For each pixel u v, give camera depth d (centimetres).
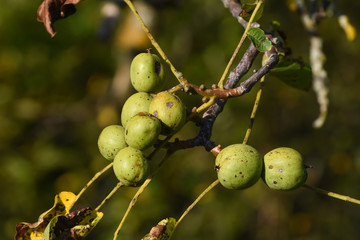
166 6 742
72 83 966
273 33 353
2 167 890
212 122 303
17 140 927
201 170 902
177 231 891
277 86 866
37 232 296
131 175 279
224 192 898
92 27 912
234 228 877
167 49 882
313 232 894
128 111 295
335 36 870
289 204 899
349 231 891
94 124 938
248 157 278
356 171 887
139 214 884
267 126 871
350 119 889
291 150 287
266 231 884
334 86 884
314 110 888
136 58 307
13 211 881
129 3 291
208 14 873
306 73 373
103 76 965
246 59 326
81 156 936
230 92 288
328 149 891
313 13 466
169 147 295
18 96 938
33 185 897
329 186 905
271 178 283
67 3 342
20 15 903
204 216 889
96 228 895
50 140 937
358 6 849
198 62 876
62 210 296
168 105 279
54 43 927
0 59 912
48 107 945
